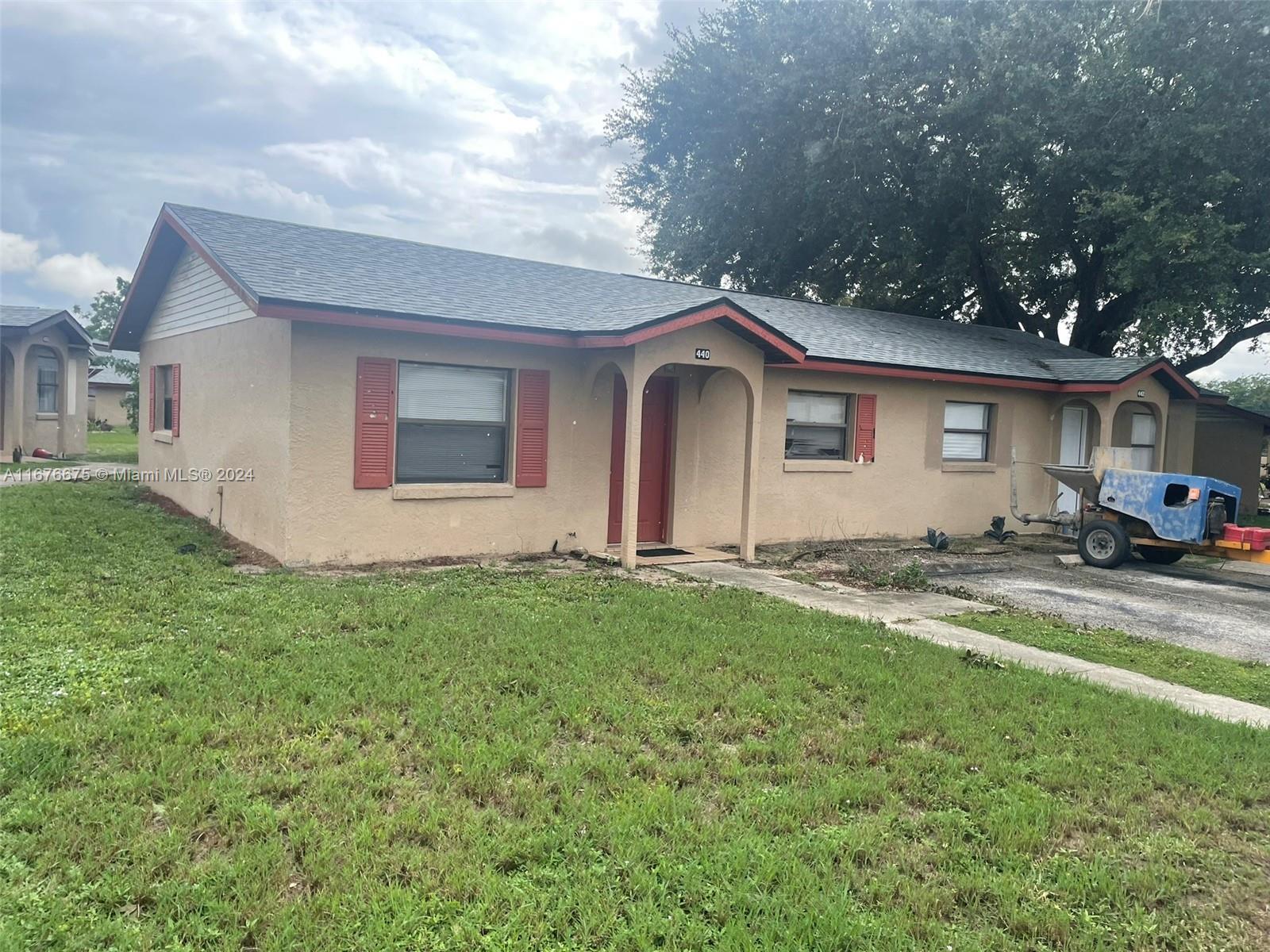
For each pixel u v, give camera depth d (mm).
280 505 9258
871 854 3693
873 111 22547
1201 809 4301
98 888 3178
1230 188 19109
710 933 3090
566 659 6133
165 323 14078
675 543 12109
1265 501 23219
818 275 27266
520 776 4262
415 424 9992
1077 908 3414
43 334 21578
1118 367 15648
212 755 4266
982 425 15664
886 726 5195
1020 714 5555
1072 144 20406
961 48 21562
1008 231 23859
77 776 4031
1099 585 10977
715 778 4406
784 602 8797
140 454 16047
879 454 14086
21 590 7484
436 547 10086
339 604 7465
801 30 23359
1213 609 9656
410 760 4375
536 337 9898
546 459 10812
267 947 2904
